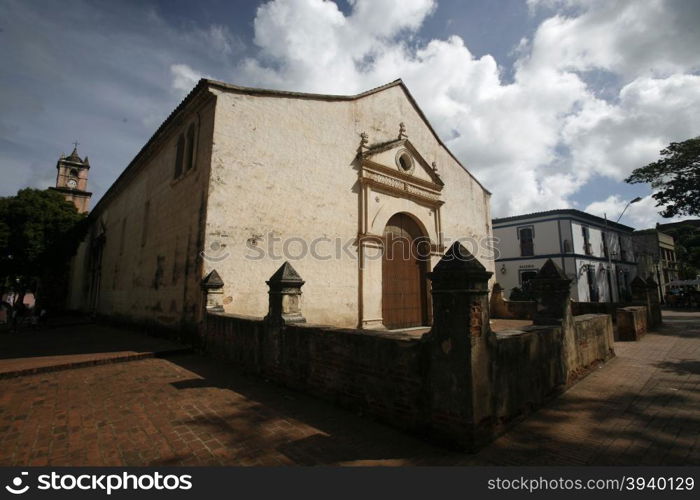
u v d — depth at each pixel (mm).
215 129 8648
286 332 5523
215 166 8516
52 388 5461
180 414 4320
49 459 3232
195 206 9023
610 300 25953
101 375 6246
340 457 3213
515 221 24844
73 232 20453
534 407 4270
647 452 3273
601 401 4680
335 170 11039
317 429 3838
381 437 3621
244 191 8938
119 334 11961
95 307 19547
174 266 9898
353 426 3916
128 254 14750
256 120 9438
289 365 5418
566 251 22797
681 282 28422
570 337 5492
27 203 18797
